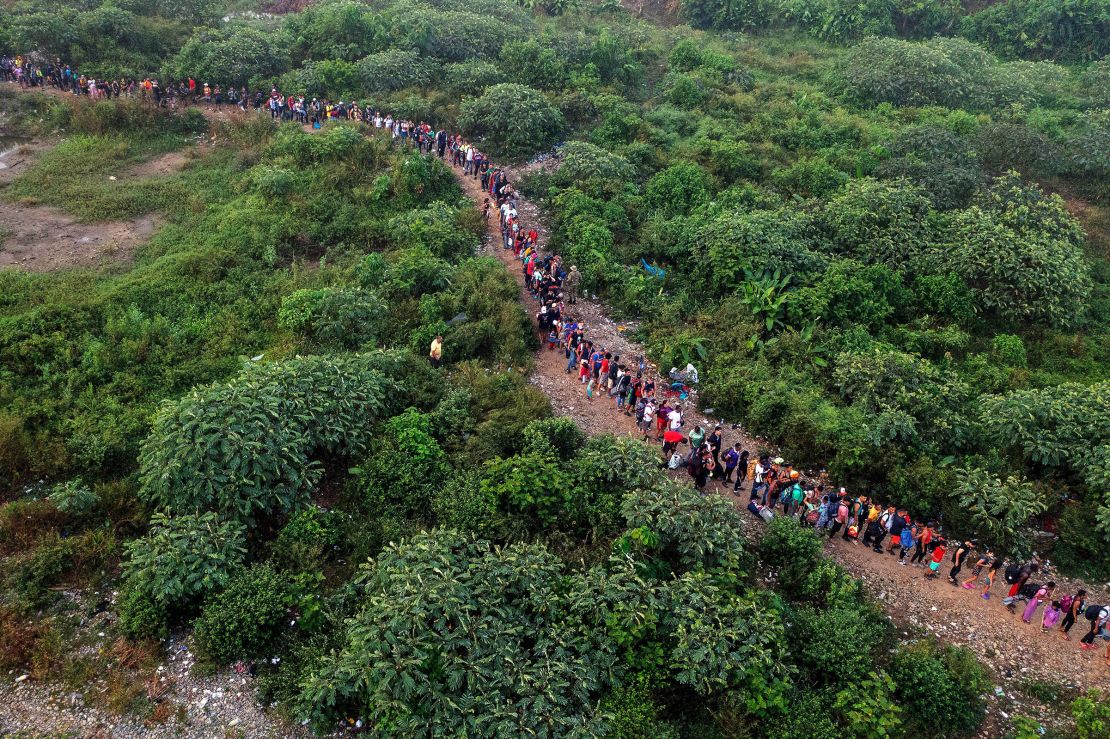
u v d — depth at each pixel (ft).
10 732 37.65
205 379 61.41
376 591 42.96
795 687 41.22
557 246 86.33
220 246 78.54
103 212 84.23
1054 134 108.37
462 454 53.11
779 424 61.31
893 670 42.88
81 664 41.06
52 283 70.13
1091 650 46.32
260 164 95.30
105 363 60.23
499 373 63.72
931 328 76.43
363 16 125.59
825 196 92.89
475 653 38.83
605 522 47.98
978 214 85.10
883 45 128.26
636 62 131.13
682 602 42.22
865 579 49.98
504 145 105.91
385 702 36.88
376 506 49.73
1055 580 51.75
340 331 65.77
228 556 44.29
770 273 77.97
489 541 45.93
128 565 43.52
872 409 60.64
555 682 38.34
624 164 98.22
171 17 127.85
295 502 49.06
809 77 131.13
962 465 57.77
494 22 132.67
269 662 41.65
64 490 48.01
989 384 68.90
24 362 59.36
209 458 46.96
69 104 102.47
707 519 46.93
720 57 129.39
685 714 40.22
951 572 50.01
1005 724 41.65
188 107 108.27
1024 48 138.92
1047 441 57.41
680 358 69.51
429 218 83.71
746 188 94.43
